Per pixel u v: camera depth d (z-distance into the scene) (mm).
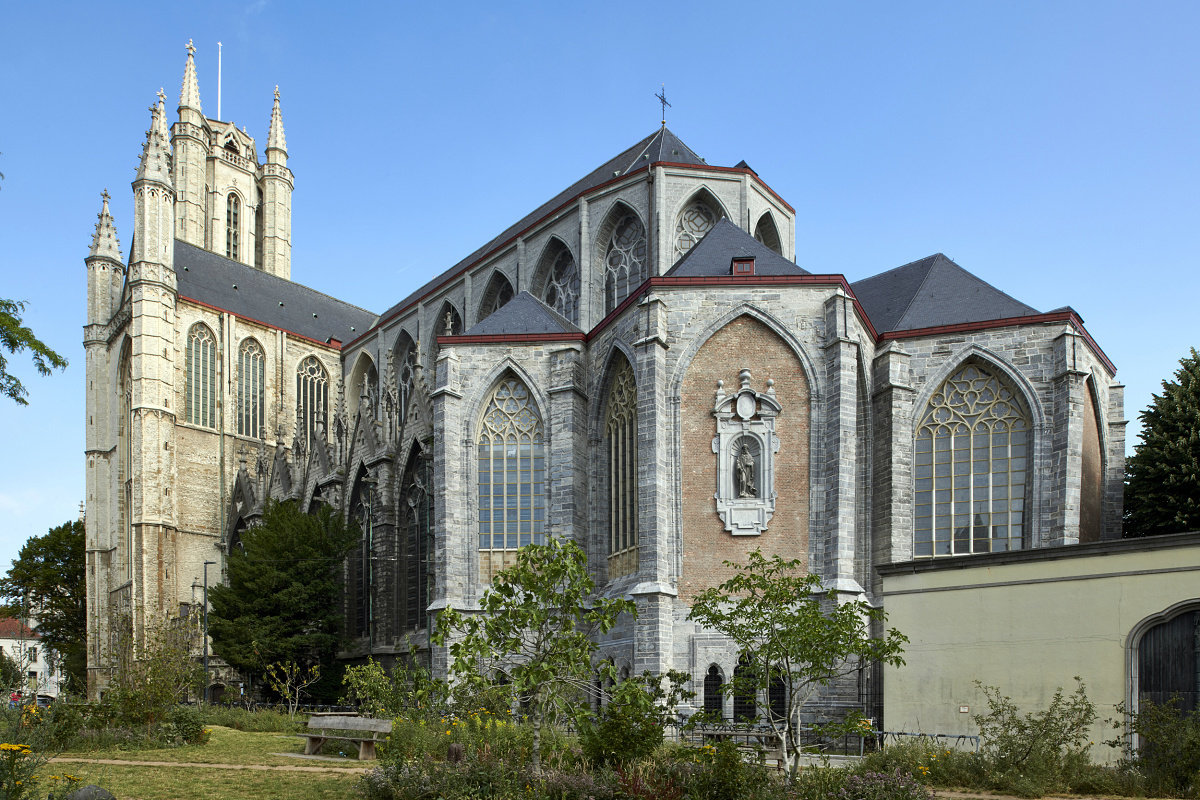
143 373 71438
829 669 20719
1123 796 21312
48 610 85500
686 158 56656
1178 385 43250
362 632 56969
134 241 75125
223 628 55156
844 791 17922
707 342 38406
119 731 27281
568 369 43219
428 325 71625
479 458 43969
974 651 27250
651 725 20766
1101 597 25516
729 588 21656
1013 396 39688
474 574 42688
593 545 42000
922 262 47469
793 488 36938
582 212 56156
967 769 22672
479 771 18359
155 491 70500
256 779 21078
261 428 80938
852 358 37125
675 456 37594
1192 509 39688
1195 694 23984
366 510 58344
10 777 15617
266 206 104438
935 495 40375
